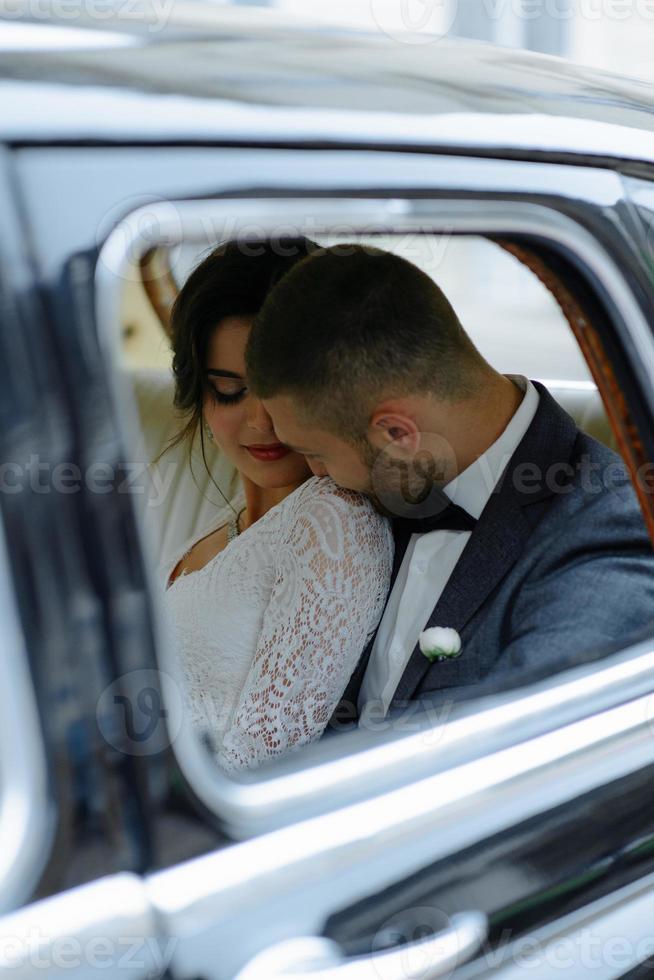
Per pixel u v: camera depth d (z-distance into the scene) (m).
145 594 0.77
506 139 1.01
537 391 1.50
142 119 0.81
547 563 1.35
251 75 0.92
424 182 0.95
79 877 0.75
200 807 0.81
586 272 1.08
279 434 1.44
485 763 0.96
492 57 1.27
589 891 0.99
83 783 0.75
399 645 1.46
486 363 1.45
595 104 1.15
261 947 0.80
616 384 1.14
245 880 0.81
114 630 0.76
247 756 1.41
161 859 0.79
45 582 0.73
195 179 0.82
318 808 0.87
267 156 0.86
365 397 1.33
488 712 1.01
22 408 0.72
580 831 0.99
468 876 0.91
